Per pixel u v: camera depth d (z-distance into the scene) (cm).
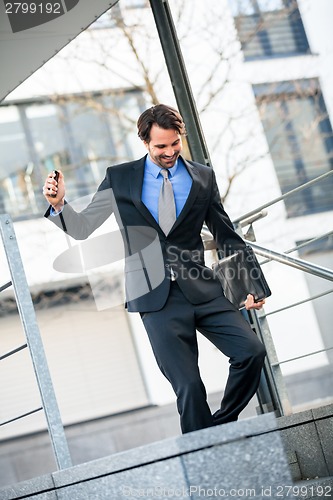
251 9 1030
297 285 1198
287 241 1152
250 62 1024
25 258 1140
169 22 538
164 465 279
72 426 1419
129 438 1445
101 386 1450
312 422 386
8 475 1377
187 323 358
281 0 1048
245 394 360
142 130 355
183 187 365
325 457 386
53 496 304
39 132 1295
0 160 1291
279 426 378
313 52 1083
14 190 1291
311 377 1350
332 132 1145
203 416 350
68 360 1427
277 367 462
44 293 1249
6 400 1395
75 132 1283
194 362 356
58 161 1292
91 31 1004
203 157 527
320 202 1178
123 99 1130
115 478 287
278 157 1126
